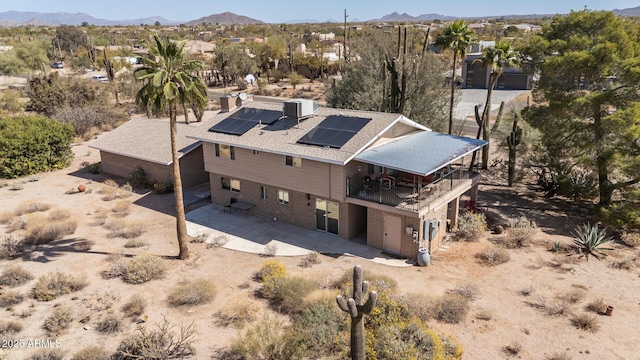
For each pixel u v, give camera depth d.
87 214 29.25
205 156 29.59
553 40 27.55
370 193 23.52
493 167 37.84
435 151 23.52
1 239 25.34
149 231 26.45
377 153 23.34
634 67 23.64
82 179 37.16
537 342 15.95
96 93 62.41
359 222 25.39
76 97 59.09
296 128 26.56
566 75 26.86
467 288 19.17
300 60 107.25
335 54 116.94
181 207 22.02
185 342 16.11
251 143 25.91
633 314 17.45
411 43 43.22
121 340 16.50
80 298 19.30
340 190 23.64
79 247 24.25
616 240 24.27
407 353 14.52
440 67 40.56
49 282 19.91
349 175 23.64
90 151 46.44
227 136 27.62
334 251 23.56
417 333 15.46
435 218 23.02
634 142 25.12
